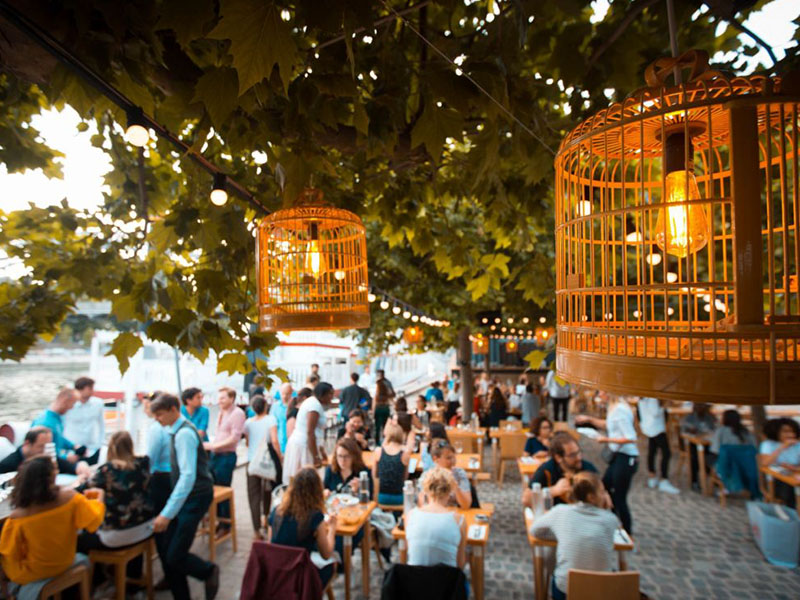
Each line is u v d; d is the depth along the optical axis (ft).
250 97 5.86
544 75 8.53
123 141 10.96
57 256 12.42
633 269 20.16
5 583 13.25
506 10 6.48
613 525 12.17
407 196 13.44
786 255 2.73
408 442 22.27
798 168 2.76
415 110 9.29
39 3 5.09
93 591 15.66
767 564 18.38
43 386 64.44
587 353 3.57
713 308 3.02
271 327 7.64
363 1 4.22
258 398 21.12
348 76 6.81
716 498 25.71
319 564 13.67
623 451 20.38
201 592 16.24
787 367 2.68
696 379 2.88
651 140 4.67
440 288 30.68
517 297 22.71
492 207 12.46
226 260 9.71
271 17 3.50
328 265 8.55
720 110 3.70
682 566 18.33
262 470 19.71
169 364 38.91
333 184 12.07
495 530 21.86
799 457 20.21
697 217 3.94
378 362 67.36
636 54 6.56
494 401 38.63
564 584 11.95
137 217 11.51
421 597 10.80
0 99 9.43
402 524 14.88
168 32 6.33
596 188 11.82
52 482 12.60
